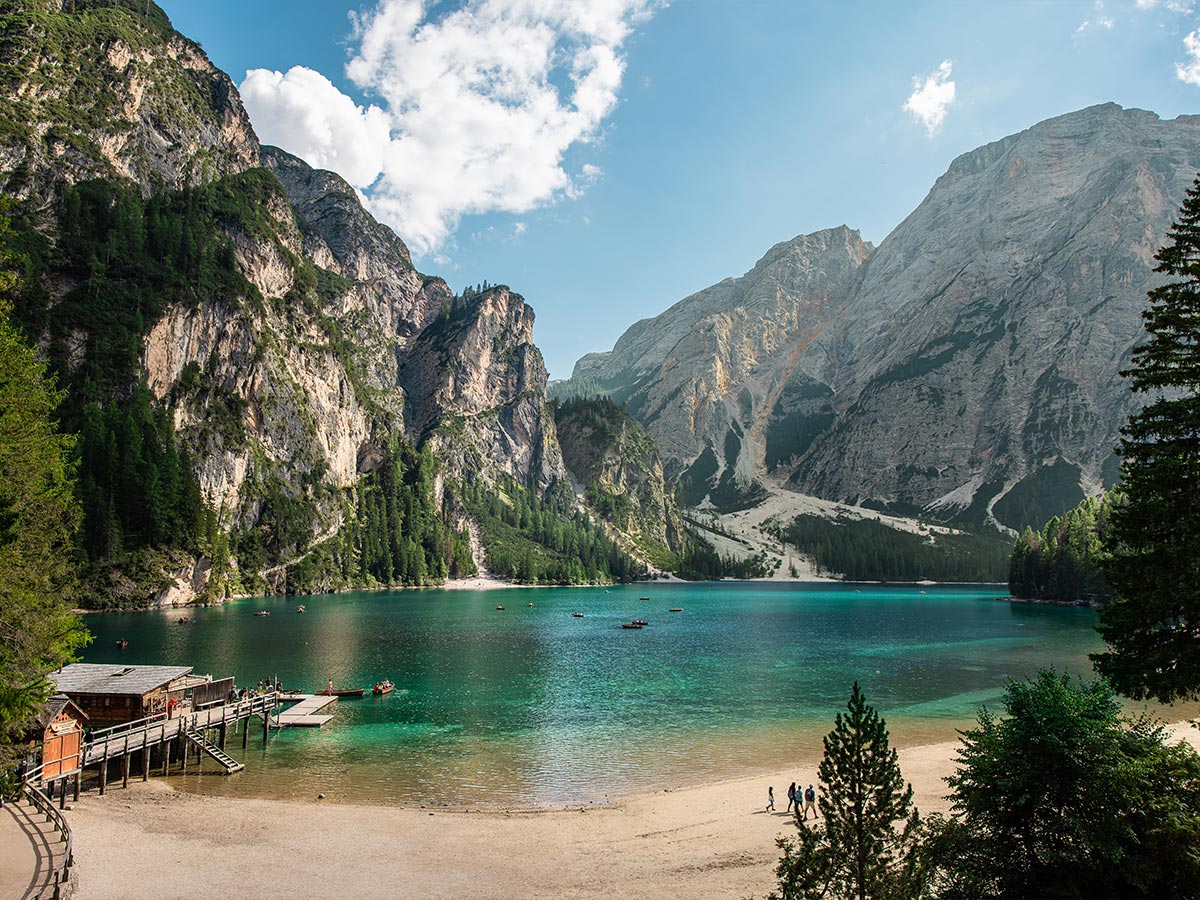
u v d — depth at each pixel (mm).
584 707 77188
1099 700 27266
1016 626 160750
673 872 35906
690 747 61500
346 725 68562
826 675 97875
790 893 23500
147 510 173625
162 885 32875
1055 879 25562
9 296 187875
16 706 27969
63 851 33625
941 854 26609
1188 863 24594
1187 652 25000
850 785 23312
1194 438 25734
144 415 191875
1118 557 26859
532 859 37531
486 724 69312
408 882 34438
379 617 164750
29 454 36219
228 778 51875
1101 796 25219
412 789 49844
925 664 107125
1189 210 26062
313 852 37812
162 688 58250
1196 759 26266
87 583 155500
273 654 106500
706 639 139250
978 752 28234
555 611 199000
